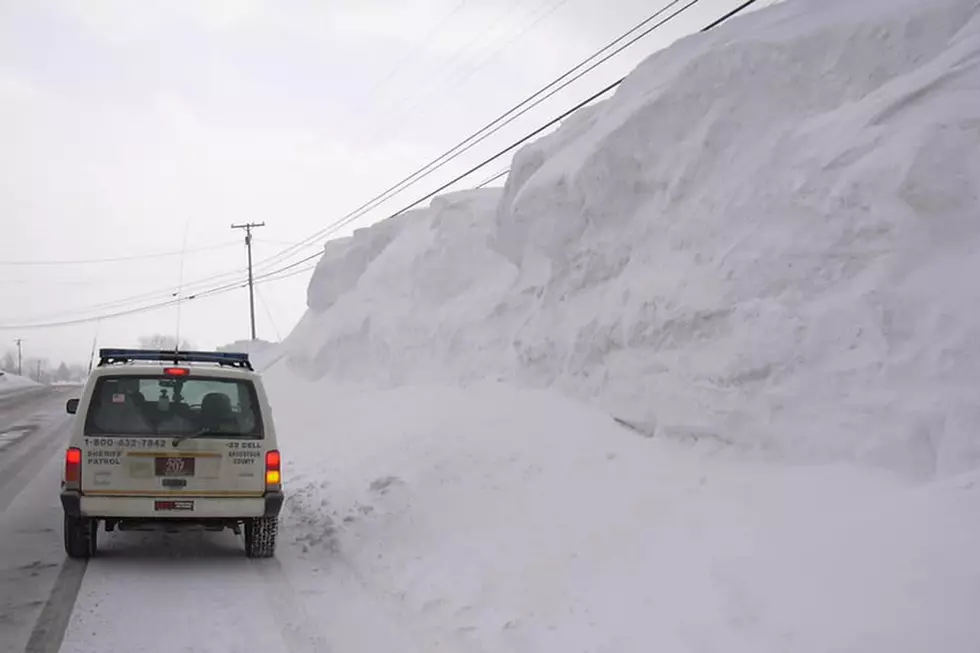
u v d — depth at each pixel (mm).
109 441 7562
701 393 8586
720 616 5367
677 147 11219
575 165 12797
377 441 12844
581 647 5398
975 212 7523
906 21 9531
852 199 8328
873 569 5223
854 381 7301
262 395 8008
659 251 10570
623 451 8961
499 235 15531
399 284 20938
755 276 8758
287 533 9234
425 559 7590
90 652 5426
